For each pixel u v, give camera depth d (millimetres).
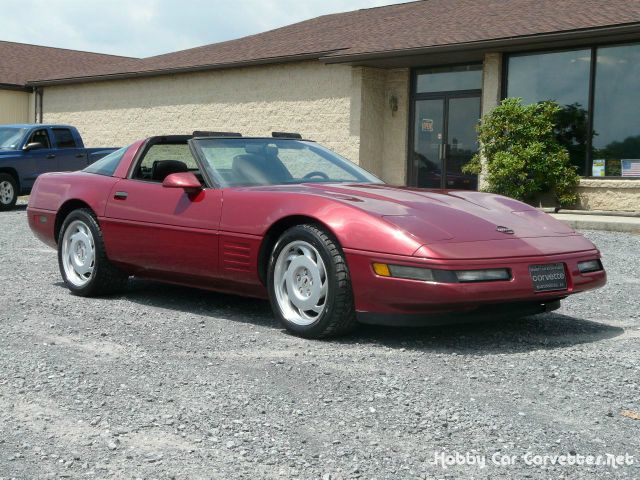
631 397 3555
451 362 4141
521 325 5102
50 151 15422
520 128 13070
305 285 4699
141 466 2777
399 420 3232
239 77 18891
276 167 5586
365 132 16547
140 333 4824
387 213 4543
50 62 28938
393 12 19406
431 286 4184
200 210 5242
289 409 3367
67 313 5438
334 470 2730
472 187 15414
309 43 18078
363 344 4547
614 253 8656
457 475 2693
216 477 2680
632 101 12672
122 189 5840
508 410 3365
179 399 3510
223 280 5195
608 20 12297
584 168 13281
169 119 20703
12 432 3117
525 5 15250
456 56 14719
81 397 3543
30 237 10188
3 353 4324
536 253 4469
